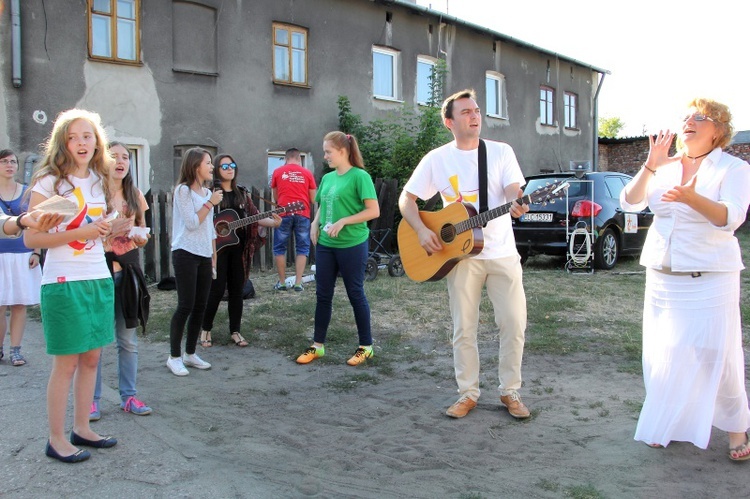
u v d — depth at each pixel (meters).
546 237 9.95
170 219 9.55
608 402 4.15
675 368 3.21
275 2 12.51
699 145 3.13
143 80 10.87
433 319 6.63
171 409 4.06
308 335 5.98
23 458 3.20
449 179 3.89
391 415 3.99
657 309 3.30
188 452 3.33
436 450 3.42
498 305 3.87
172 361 4.88
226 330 6.16
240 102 12.09
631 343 5.54
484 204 3.80
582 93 21.45
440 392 4.44
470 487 2.98
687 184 3.08
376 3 14.34
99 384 3.79
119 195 3.74
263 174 12.52
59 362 3.14
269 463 3.24
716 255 3.08
